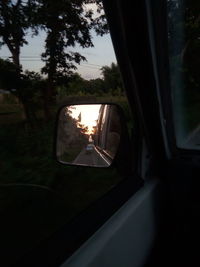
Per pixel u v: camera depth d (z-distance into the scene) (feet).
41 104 26.45
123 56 5.26
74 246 4.27
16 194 11.31
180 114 7.11
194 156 6.50
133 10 4.60
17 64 21.38
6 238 6.87
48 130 21.94
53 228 8.26
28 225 8.18
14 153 16.87
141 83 5.42
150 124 5.86
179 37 7.37
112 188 6.28
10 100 20.44
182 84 7.72
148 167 6.42
